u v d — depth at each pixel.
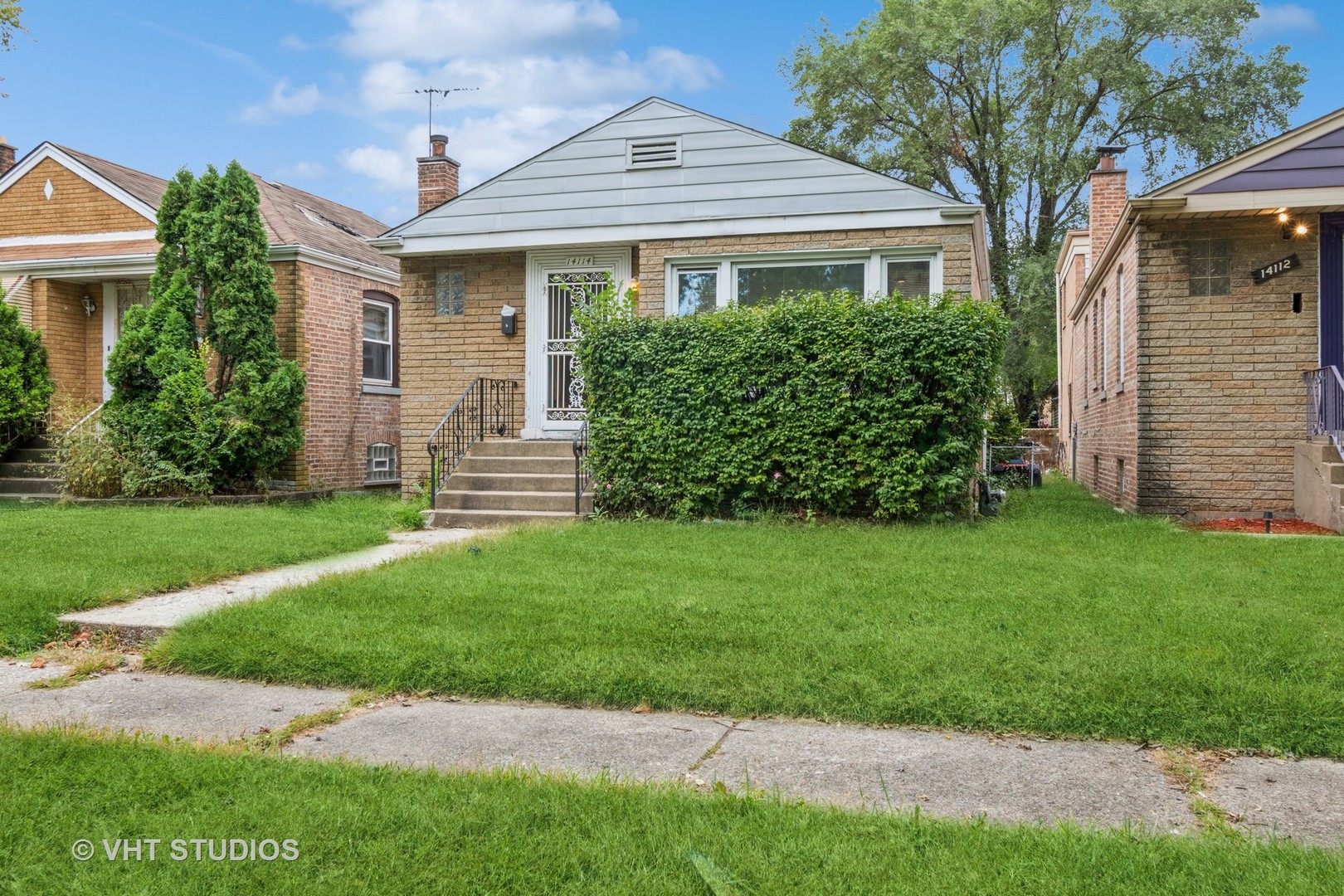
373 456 16.80
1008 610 5.57
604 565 7.30
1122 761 3.65
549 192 13.12
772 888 2.53
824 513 10.61
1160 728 3.88
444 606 5.80
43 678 4.93
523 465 11.93
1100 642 4.80
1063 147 30.62
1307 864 2.66
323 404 15.38
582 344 11.19
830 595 6.08
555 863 2.67
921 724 4.05
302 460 14.79
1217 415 11.29
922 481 10.02
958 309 10.17
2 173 17.66
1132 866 2.63
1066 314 26.34
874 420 10.21
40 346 14.27
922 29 29.58
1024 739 3.90
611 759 3.66
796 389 10.39
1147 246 11.48
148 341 12.65
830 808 3.08
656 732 4.00
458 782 3.27
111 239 15.15
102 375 15.48
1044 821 3.07
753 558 7.60
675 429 10.70
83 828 2.91
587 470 11.41
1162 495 11.43
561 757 3.68
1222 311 11.27
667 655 4.77
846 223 12.11
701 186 12.66
